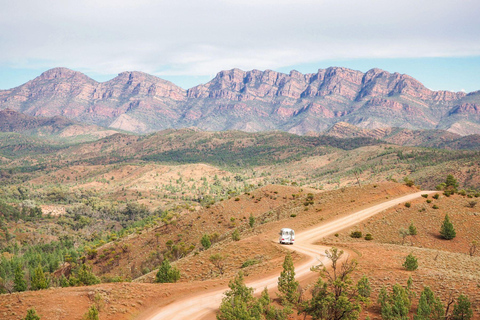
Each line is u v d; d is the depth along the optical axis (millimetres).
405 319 30484
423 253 54406
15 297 34531
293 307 35656
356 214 83250
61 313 31875
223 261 59875
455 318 30719
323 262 50875
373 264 47812
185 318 34156
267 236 71375
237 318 29891
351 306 30516
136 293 38750
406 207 83625
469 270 46344
